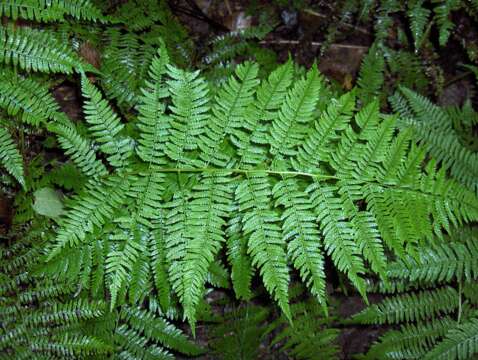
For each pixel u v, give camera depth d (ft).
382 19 3.50
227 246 2.49
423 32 3.55
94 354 2.66
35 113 2.37
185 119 2.32
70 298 2.66
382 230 2.32
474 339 2.88
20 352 2.54
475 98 3.73
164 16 3.10
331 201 2.30
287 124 2.30
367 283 2.97
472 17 3.65
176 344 2.70
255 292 2.92
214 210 2.25
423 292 3.07
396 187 2.38
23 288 2.62
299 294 3.03
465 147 3.29
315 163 2.33
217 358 2.99
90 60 2.85
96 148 2.64
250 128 2.31
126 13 2.99
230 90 2.30
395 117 2.33
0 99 2.36
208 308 2.77
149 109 2.32
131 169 2.39
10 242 2.62
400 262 2.87
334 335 2.98
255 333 2.97
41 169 2.66
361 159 2.35
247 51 3.40
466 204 2.42
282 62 3.64
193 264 2.18
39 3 2.37
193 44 3.30
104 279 2.66
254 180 2.31
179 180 2.36
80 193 2.35
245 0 3.63
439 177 2.41
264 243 2.22
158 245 2.39
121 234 2.30
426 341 3.06
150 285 2.59
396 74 3.58
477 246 2.92
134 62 2.91
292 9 3.65
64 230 2.24
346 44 3.71
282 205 2.49
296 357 3.00
